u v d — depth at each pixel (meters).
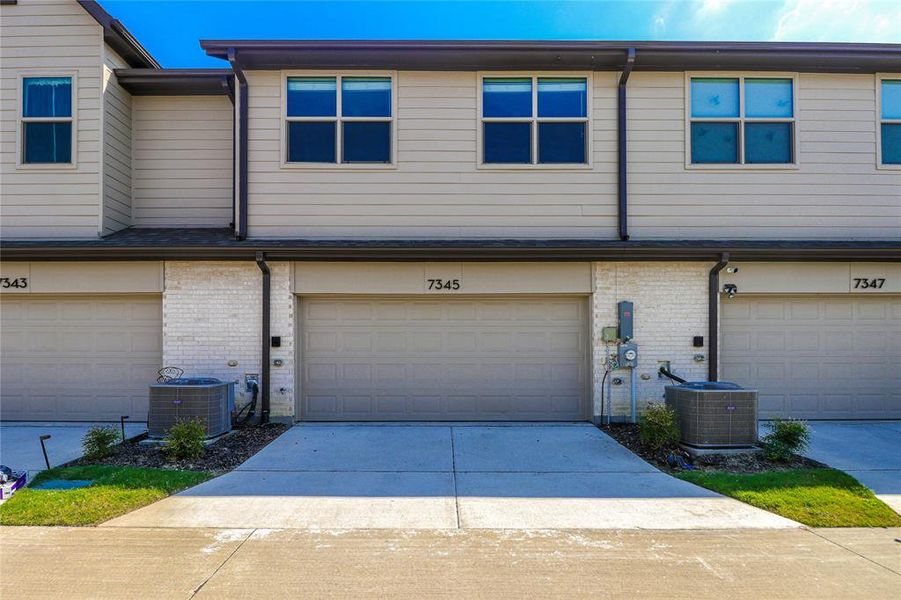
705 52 9.09
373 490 5.97
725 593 3.86
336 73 9.43
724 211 9.45
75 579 4.04
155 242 8.90
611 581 4.02
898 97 9.64
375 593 3.85
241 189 9.27
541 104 9.53
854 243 9.07
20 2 9.59
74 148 9.44
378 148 9.52
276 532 4.88
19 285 9.16
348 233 9.38
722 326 9.45
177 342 9.12
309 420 9.32
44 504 5.40
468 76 9.48
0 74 9.52
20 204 9.44
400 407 9.35
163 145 10.64
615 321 9.19
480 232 9.40
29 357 9.41
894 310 9.57
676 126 9.46
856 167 9.52
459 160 9.45
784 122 9.56
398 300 9.41
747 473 6.53
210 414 7.94
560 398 9.40
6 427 8.98
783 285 9.27
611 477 6.43
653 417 7.37
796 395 9.46
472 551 4.51
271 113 9.38
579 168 9.41
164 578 4.05
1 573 4.12
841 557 4.41
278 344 9.09
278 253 8.84
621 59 9.24
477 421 9.34
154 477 6.21
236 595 3.81
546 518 5.21
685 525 5.05
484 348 9.40
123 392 9.37
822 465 6.84
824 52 9.12
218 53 9.03
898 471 6.62
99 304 9.41
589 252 8.81
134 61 10.50
